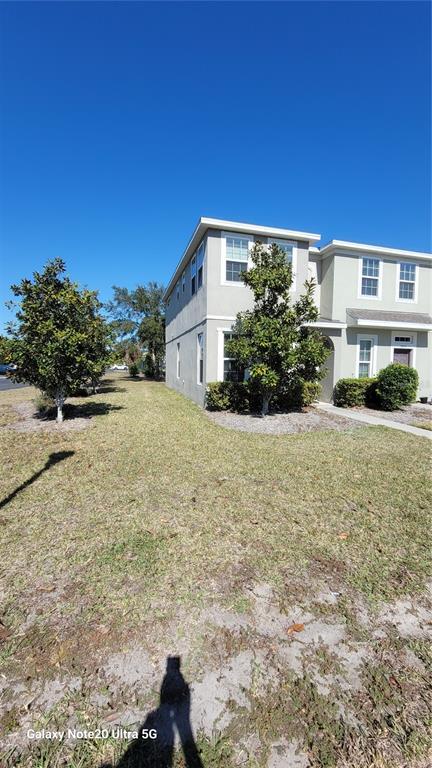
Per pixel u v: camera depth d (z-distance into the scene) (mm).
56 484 4465
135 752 1475
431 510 3840
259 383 9164
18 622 2168
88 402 12258
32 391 17172
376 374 12867
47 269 7891
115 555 2900
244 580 2598
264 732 1548
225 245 10414
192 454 5793
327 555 2945
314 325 11359
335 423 8680
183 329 14883
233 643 2025
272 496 4137
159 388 18500
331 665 1890
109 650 1971
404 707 1669
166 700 1687
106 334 8891
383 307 13289
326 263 13070
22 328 7617
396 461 5566
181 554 2924
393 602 2398
